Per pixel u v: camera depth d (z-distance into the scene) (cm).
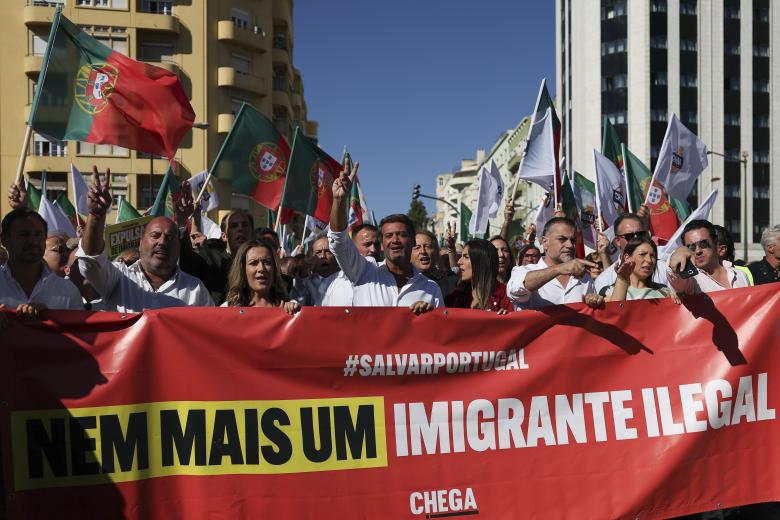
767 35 5575
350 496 409
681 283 459
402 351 427
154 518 386
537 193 6844
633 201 945
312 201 895
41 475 375
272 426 404
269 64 4031
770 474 462
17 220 424
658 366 459
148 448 389
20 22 3450
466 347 436
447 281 761
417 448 421
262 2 3991
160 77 660
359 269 515
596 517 437
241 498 396
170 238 462
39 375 380
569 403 446
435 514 418
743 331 471
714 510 463
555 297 525
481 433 431
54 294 441
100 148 3478
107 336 391
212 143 3709
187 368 399
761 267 600
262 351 408
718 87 5469
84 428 382
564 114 6059
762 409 467
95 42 638
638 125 5356
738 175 5472
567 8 5997
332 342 417
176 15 3650
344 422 414
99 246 432
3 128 3416
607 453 444
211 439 397
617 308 459
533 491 432
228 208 3706
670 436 453
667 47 5403
